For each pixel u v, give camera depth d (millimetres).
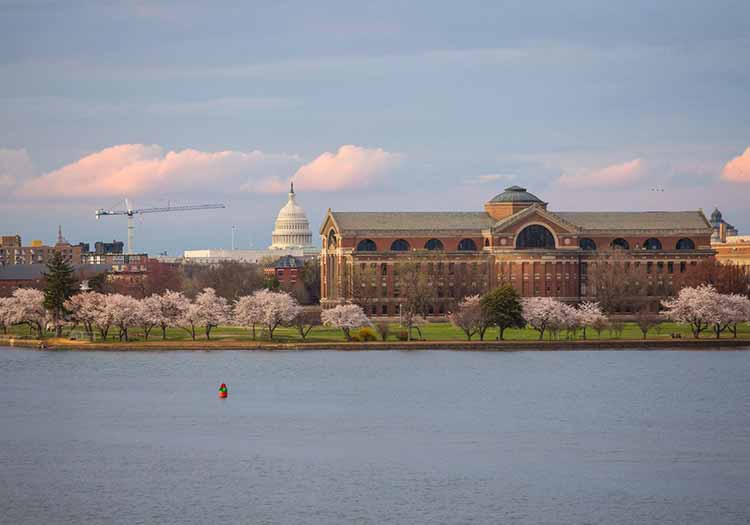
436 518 158250
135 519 158250
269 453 191875
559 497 167250
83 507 163250
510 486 172500
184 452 192875
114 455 191125
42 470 182250
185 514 160125
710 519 158250
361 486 172625
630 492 169500
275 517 158875
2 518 159000
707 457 189625
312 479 176250
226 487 172250
